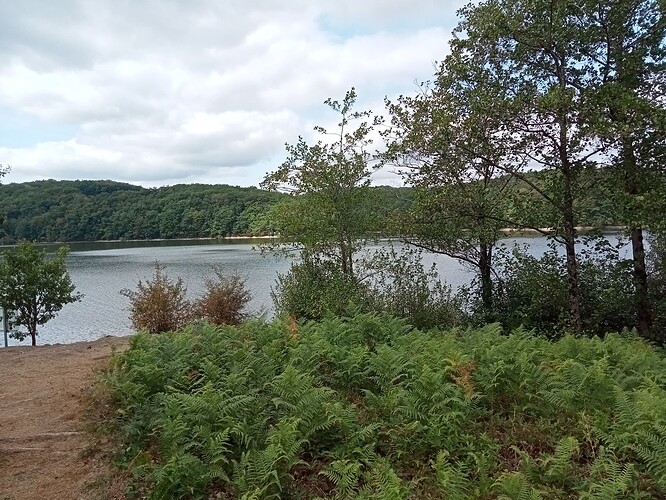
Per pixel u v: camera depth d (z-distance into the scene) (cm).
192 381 764
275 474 456
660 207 1045
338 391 747
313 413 584
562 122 1118
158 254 5662
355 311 1148
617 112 1102
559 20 1132
